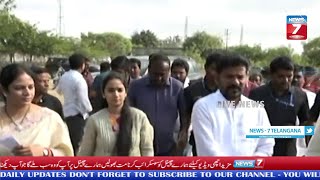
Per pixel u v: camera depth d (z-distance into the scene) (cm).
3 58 3284
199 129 337
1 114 326
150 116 506
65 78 687
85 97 683
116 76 379
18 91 317
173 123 514
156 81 509
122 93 378
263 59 2650
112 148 376
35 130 324
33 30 3444
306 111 467
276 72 448
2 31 2925
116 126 378
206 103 340
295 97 455
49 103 522
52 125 333
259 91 460
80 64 701
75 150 678
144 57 1316
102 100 387
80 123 684
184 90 526
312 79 870
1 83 320
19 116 327
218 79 347
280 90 452
